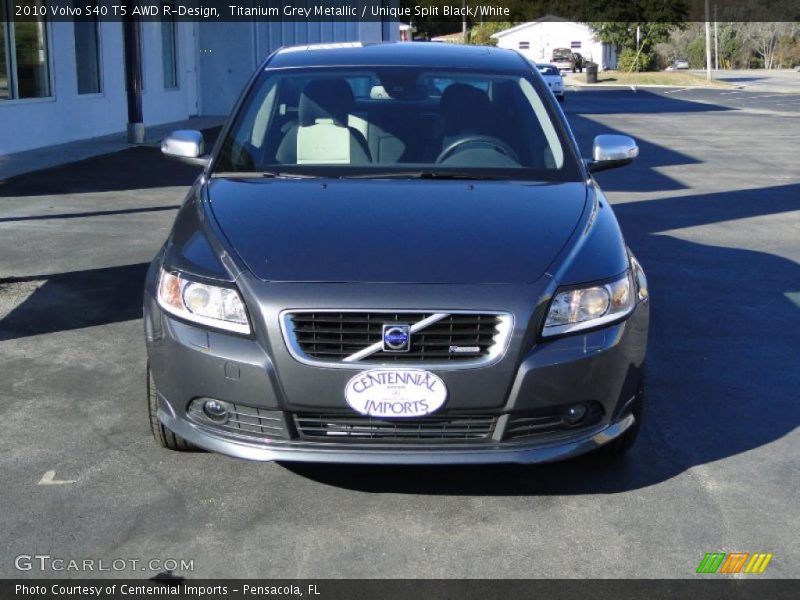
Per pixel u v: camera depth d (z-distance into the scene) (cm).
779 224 950
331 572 308
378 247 345
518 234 359
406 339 319
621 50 7188
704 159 1537
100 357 508
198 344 334
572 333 332
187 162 473
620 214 999
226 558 315
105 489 361
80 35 1534
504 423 328
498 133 453
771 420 441
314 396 322
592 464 389
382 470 380
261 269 334
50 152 1350
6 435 407
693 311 624
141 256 737
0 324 562
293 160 437
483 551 322
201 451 392
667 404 458
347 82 477
